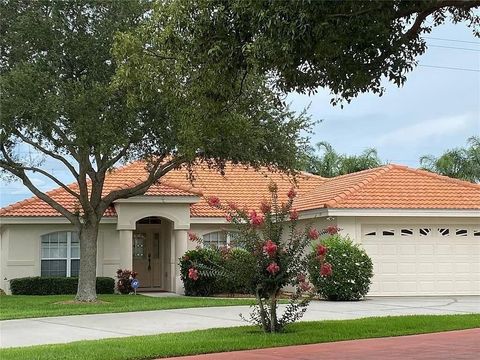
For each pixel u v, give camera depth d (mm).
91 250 22688
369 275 22391
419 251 24766
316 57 9500
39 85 18906
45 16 20141
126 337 13375
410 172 27031
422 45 10273
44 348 11719
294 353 11453
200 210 28438
